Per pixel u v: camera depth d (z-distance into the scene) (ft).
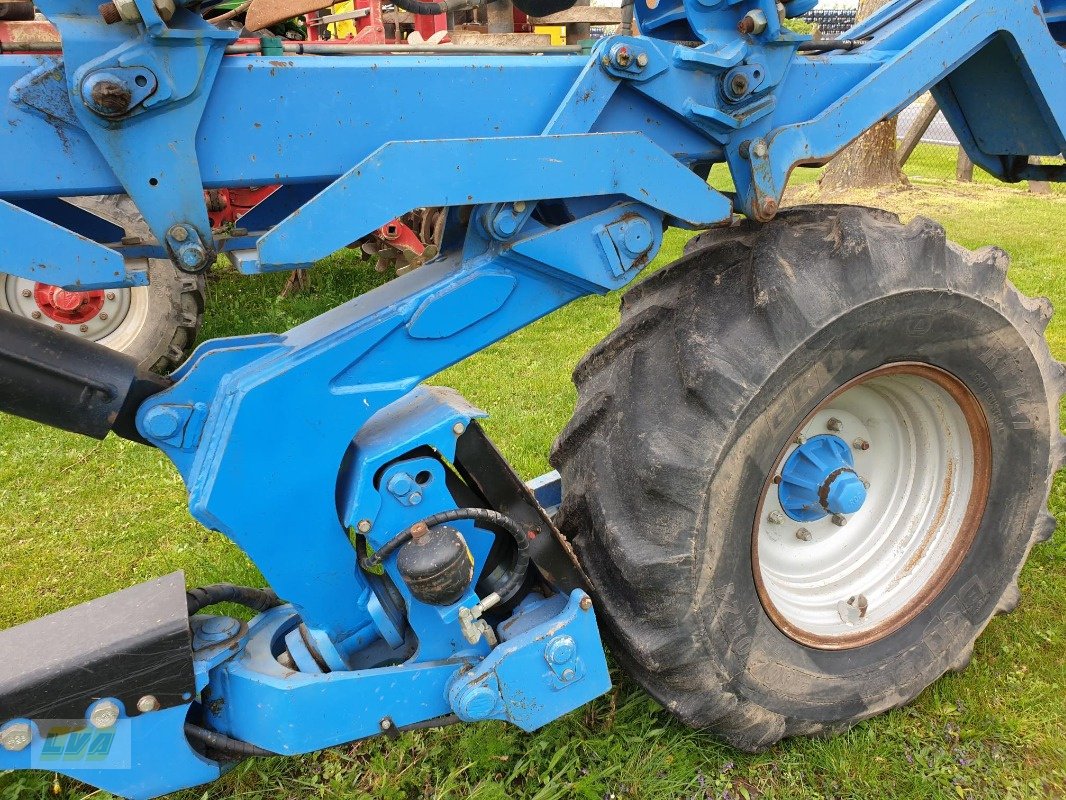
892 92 6.70
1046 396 8.05
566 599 7.04
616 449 6.78
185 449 6.13
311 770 7.76
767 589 7.88
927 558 8.27
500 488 6.75
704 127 6.27
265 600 7.73
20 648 6.04
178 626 6.04
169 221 5.13
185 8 4.79
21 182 4.88
